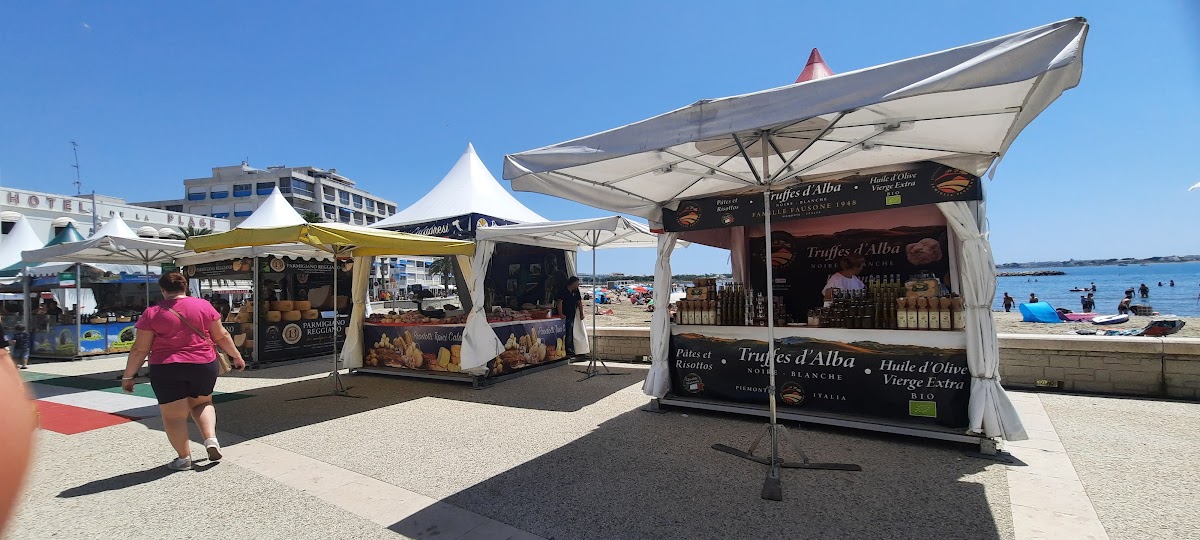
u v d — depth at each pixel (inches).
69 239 652.7
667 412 248.8
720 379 240.4
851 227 259.9
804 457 175.3
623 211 231.0
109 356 515.8
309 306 459.2
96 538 137.1
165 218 1807.3
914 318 201.2
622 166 183.2
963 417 190.7
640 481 166.4
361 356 374.6
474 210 410.6
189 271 478.6
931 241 241.8
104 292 601.9
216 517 148.2
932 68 105.7
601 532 134.6
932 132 157.9
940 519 136.6
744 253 288.8
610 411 254.5
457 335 332.2
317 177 3508.9
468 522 142.1
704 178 215.8
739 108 127.6
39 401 305.0
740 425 225.0
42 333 518.0
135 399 308.2
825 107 115.9
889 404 203.3
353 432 228.2
